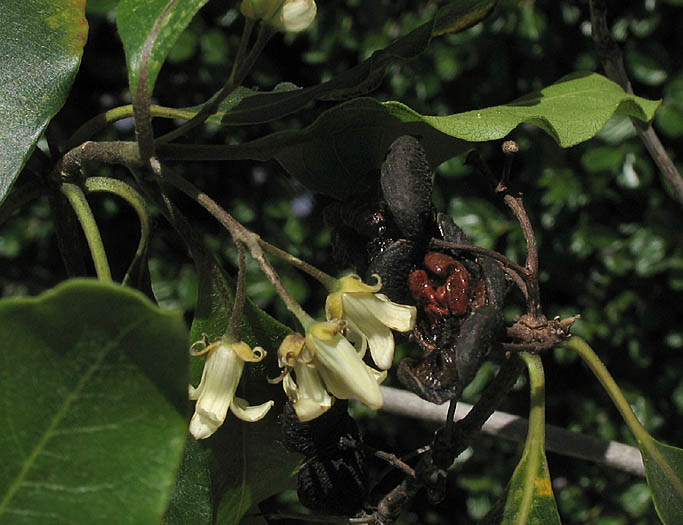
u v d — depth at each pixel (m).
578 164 0.60
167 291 0.64
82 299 0.20
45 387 0.20
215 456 0.26
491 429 0.31
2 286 0.67
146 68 0.24
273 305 0.63
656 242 0.59
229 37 0.63
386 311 0.24
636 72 0.58
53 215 0.27
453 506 0.67
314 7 0.24
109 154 0.25
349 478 0.25
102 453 0.21
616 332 0.62
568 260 0.61
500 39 0.60
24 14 0.26
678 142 0.59
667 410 0.63
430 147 0.27
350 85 0.27
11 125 0.25
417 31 0.27
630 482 0.62
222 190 0.65
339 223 0.26
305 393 0.23
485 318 0.23
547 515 0.26
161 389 0.20
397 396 0.33
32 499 0.21
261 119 0.27
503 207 0.61
